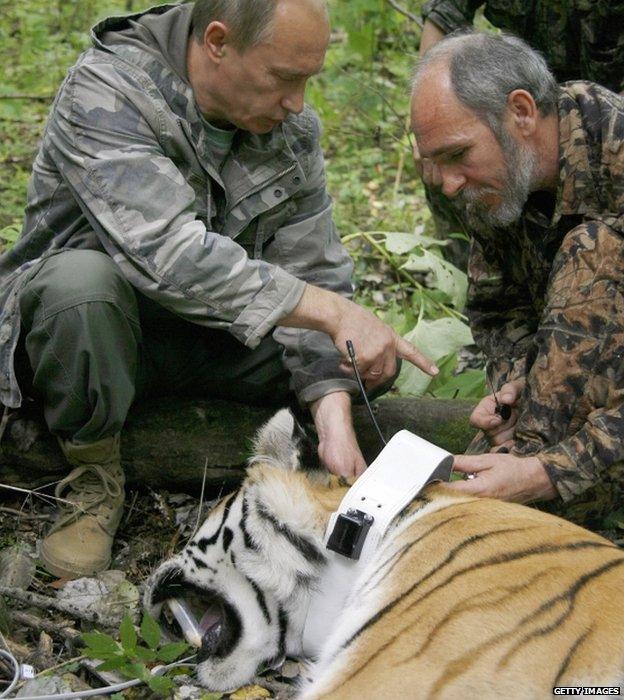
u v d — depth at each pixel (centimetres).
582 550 293
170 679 308
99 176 355
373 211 684
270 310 353
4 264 400
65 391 371
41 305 365
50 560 378
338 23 804
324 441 384
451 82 354
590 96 359
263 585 325
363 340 359
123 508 404
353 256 618
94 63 366
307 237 408
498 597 279
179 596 341
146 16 378
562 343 353
